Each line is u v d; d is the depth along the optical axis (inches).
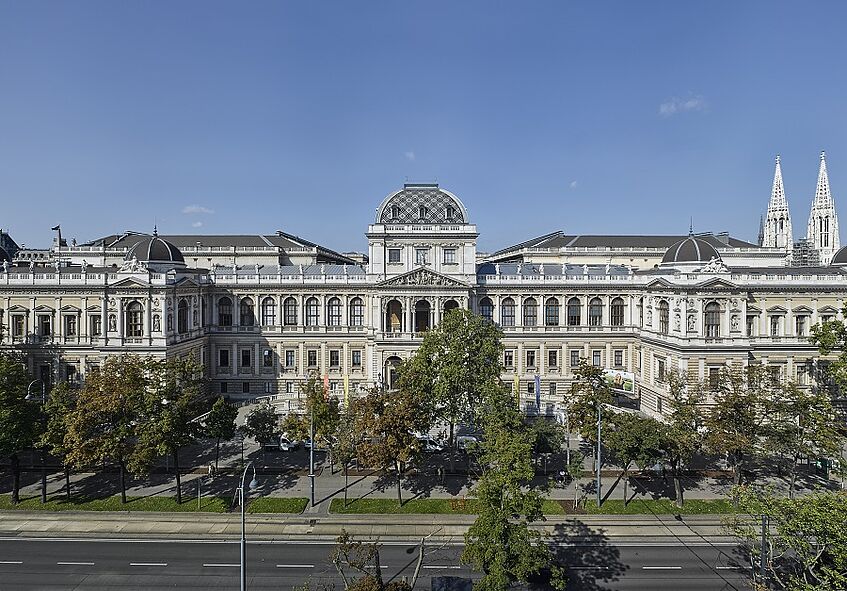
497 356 2891.2
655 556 1977.1
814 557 1320.1
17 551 2009.1
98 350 3796.8
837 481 2568.9
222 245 6003.9
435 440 3056.1
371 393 2593.5
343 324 4485.7
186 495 2487.7
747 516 2249.0
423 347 2923.2
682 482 2625.5
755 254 5467.5
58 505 2372.0
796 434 2420.0
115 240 6023.6
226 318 4495.6
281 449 3068.4
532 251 5861.2
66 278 3828.7
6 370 2608.3
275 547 2046.0
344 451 2479.1
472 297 4387.3
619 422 2454.5
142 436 2233.0
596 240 5999.0
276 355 4473.4
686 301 3678.6
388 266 4347.9
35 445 2266.2
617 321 4490.7
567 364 4458.7
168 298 3826.3
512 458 1631.4
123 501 2386.8
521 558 1498.5
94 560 1945.1
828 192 7618.1
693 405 2583.7
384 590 1347.2
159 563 1925.4
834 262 4397.1
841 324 2746.1
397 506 2375.7
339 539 1478.8
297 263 6003.9
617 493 2507.4
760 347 3811.5
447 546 2060.8
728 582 1804.9
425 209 4372.5
